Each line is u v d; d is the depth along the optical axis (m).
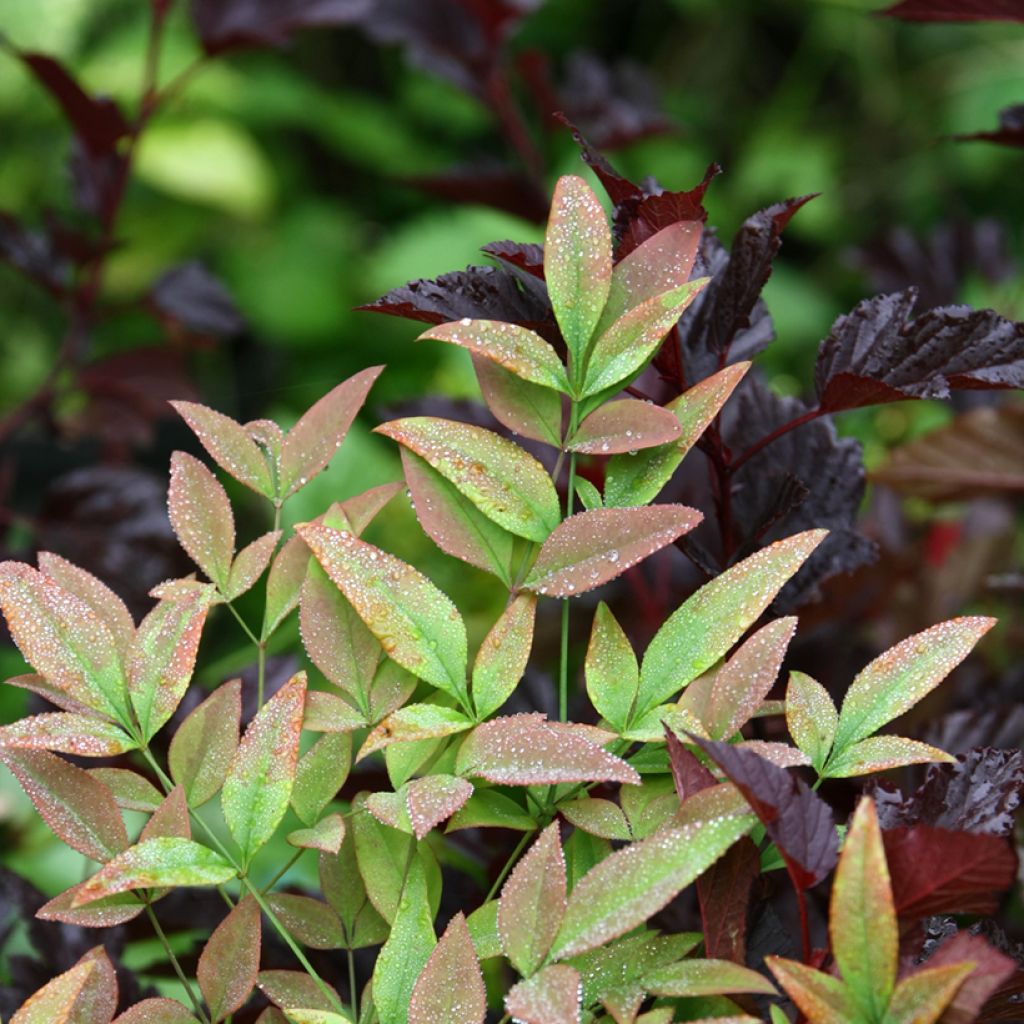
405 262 4.86
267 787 1.17
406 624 1.19
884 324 1.26
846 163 5.67
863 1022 1.12
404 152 5.61
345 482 2.37
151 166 4.91
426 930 1.18
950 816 1.18
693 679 1.19
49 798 1.19
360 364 5.02
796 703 1.19
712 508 1.37
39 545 2.02
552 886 1.15
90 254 2.26
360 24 2.35
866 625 1.51
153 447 2.99
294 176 5.79
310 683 2.00
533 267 1.23
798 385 3.07
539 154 2.52
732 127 5.91
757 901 1.19
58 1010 1.14
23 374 4.91
